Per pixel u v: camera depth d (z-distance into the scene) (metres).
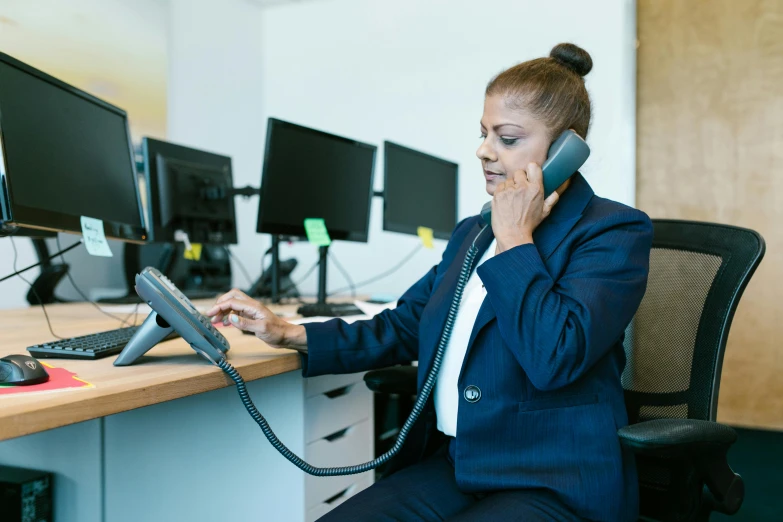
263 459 1.40
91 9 3.31
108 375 0.92
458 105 4.12
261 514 1.40
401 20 4.28
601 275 1.00
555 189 1.06
